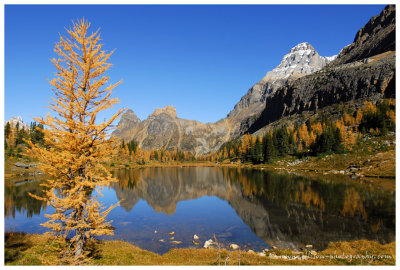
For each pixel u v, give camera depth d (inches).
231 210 1604.3
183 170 5383.9
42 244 721.6
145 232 1160.8
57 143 502.9
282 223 1207.6
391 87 6220.5
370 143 3678.6
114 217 1457.9
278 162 4746.6
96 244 798.5
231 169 5147.6
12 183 2598.4
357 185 2044.8
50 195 480.4
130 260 653.9
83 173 538.3
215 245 963.3
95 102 536.4
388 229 1010.7
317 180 2492.6
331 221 1169.4
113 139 549.6
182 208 1721.2
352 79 7485.2
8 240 752.3
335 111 6806.1
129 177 3703.3
